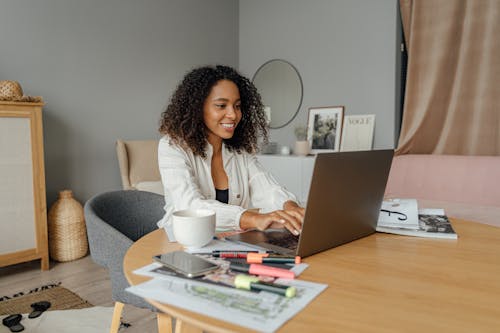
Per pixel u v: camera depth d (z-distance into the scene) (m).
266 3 4.42
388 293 0.66
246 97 1.54
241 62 4.70
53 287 2.39
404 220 1.14
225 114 1.36
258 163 1.60
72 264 2.84
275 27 4.35
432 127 3.18
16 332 1.83
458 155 2.98
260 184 1.53
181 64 4.12
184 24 4.13
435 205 2.49
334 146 3.86
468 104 3.05
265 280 0.71
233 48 4.66
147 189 3.18
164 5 3.94
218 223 1.13
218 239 1.00
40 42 3.08
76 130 3.33
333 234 0.92
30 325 1.90
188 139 1.36
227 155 1.52
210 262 0.76
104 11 3.47
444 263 0.83
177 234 0.90
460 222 1.23
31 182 2.63
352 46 3.74
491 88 2.94
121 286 1.17
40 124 2.65
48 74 3.14
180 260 0.77
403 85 3.53
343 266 0.81
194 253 0.87
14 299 2.21
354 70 3.74
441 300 0.64
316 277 0.74
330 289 0.68
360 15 3.67
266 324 0.54
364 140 3.64
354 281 0.72
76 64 3.30
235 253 0.85
